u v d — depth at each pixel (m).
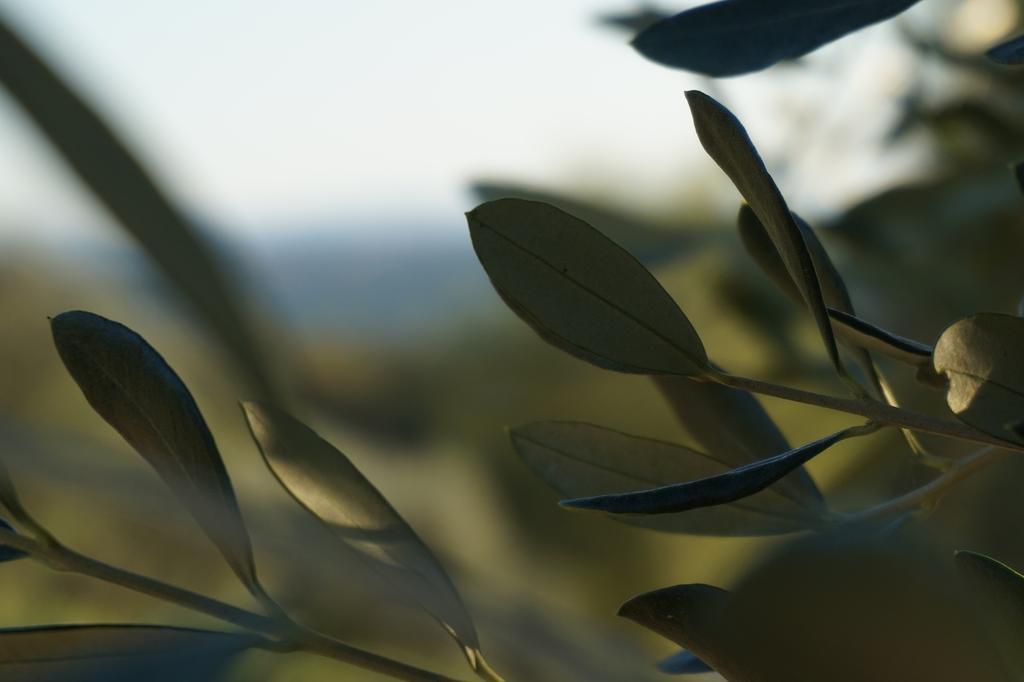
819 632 0.32
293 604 0.38
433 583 0.40
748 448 0.46
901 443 0.54
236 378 0.27
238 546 0.37
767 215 0.40
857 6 0.42
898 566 0.32
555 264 0.40
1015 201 0.63
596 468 0.44
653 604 0.37
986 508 0.48
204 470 0.38
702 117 0.39
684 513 0.43
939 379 0.41
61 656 0.37
